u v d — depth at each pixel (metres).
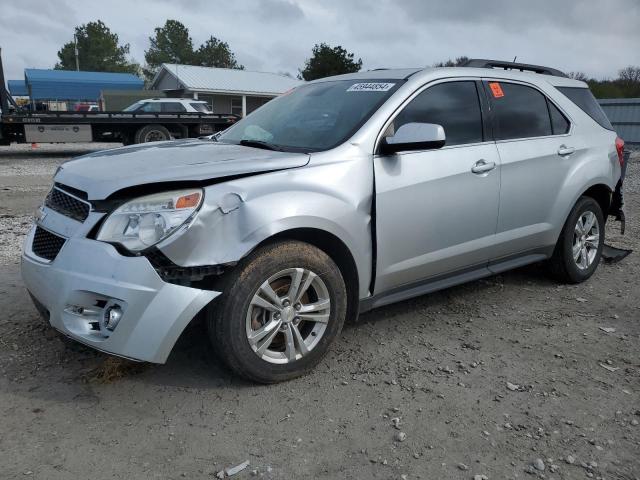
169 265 2.84
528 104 4.60
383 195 3.50
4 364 3.38
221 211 2.89
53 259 3.06
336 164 3.35
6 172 13.48
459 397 3.16
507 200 4.27
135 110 19.92
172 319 2.79
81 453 2.60
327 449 2.67
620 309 4.59
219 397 3.09
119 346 2.79
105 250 2.81
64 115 17.52
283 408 3.00
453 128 4.00
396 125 3.69
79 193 3.08
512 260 4.56
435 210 3.79
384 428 2.85
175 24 85.00
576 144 4.84
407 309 4.46
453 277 4.14
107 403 3.00
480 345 3.84
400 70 4.16
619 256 5.93
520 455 2.66
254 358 3.10
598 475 2.53
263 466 2.54
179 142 4.12
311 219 3.14
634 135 26.27
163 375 3.29
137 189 2.88
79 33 82.62
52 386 3.15
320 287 3.29
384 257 3.58
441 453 2.66
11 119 16.84
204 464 2.55
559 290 5.00
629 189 11.91
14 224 7.30
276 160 3.20
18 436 2.70
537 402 3.13
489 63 4.67
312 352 3.31
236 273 2.98
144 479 2.44
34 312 4.16
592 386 3.32
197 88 37.84
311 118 3.91
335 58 46.44
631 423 2.95
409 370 3.45
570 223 4.89
